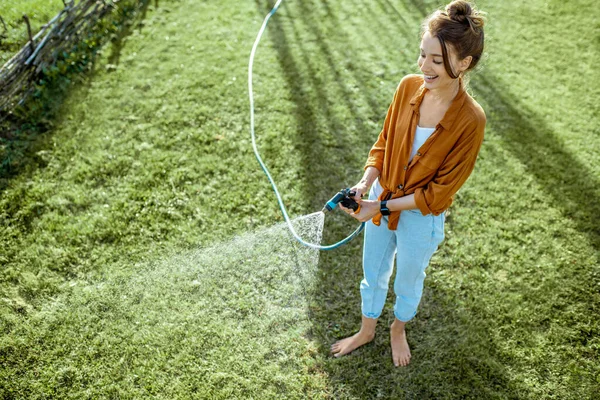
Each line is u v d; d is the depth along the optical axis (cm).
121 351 276
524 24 610
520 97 489
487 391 267
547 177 400
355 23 596
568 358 283
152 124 425
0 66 459
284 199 370
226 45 530
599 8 649
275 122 436
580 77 525
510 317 301
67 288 305
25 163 380
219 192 371
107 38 521
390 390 267
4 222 337
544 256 339
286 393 263
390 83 498
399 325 274
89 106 438
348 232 351
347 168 399
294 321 296
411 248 235
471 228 355
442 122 204
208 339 284
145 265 321
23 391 257
